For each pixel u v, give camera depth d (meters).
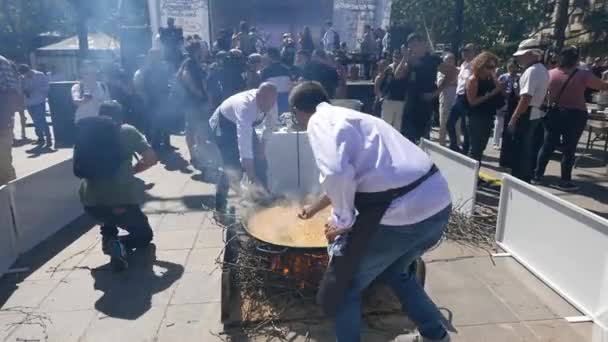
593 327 2.71
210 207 4.81
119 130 3.52
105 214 3.54
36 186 3.99
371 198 2.05
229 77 6.66
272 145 4.71
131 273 3.44
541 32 19.50
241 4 14.51
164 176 6.09
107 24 20.09
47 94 8.66
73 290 3.22
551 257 3.15
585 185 5.75
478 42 19.22
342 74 8.71
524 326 2.73
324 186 1.96
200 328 2.75
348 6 11.66
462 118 6.63
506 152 5.60
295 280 2.93
